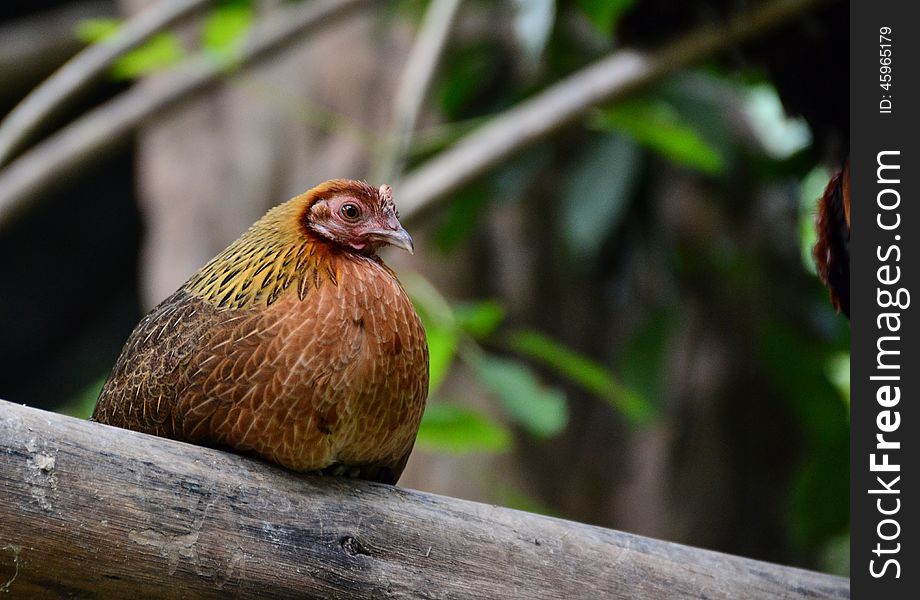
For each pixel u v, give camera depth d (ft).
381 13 40.81
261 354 16.53
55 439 14.88
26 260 68.18
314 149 43.68
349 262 17.52
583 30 37.81
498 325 42.96
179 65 34.53
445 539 17.08
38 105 31.71
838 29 25.77
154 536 15.20
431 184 31.83
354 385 16.63
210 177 44.29
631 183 38.42
